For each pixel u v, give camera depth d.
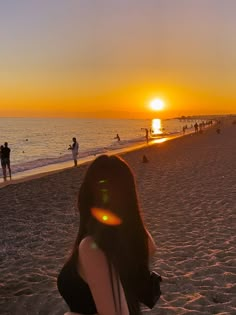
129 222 1.91
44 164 31.97
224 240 8.52
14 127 162.38
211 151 34.50
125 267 1.84
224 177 18.30
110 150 46.44
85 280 1.86
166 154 33.81
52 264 7.42
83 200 1.97
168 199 13.70
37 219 11.42
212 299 5.65
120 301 1.81
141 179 19.02
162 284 6.18
